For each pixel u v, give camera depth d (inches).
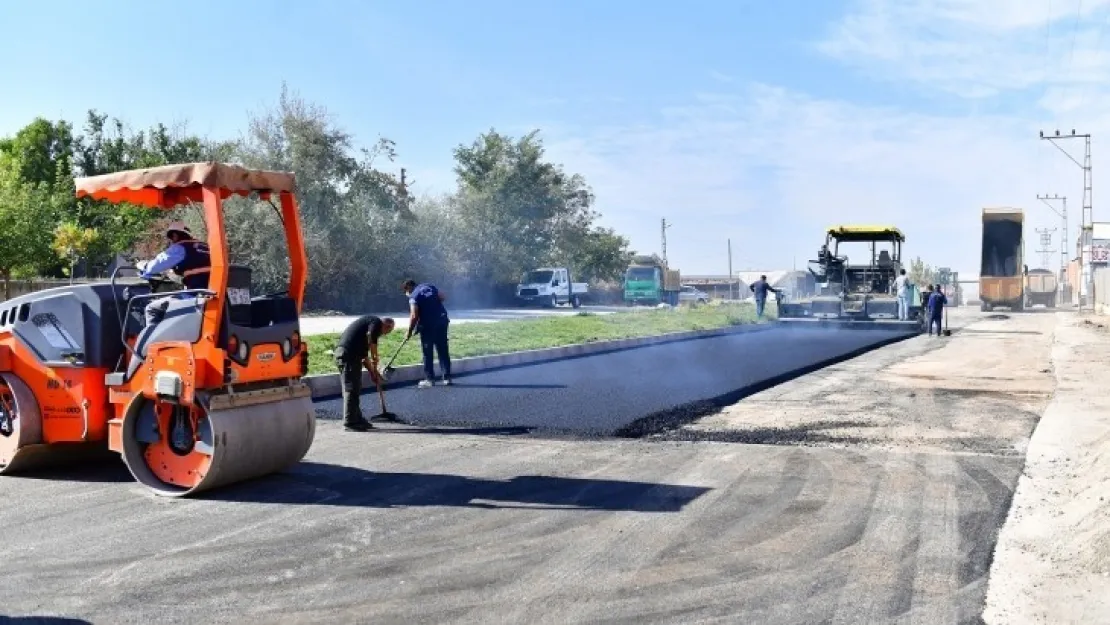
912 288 1181.1
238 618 179.8
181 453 283.0
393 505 265.1
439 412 435.2
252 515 254.7
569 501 268.2
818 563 211.9
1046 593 193.3
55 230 1362.0
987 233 1948.8
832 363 696.4
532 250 2198.6
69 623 177.3
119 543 228.1
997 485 287.4
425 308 533.3
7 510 260.1
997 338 1032.8
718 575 203.8
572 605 186.4
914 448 347.3
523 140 2233.0
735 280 3531.0
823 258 1199.6
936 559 215.2
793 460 325.1
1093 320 1470.2
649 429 386.6
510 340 799.1
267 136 1389.0
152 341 283.9
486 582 199.8
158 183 279.9
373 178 1508.4
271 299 297.1
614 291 2466.8
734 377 582.6
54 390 299.3
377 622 177.9
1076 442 358.3
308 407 304.3
